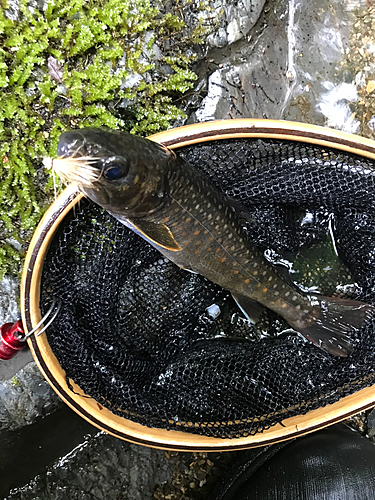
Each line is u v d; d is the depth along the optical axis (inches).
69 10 13.5
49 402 16.3
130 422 13.7
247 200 14.0
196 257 12.9
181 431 14.0
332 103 17.1
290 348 15.0
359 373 14.4
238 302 14.8
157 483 17.6
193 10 15.5
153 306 15.0
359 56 17.0
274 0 16.4
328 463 14.9
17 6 13.1
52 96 13.9
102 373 13.5
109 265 13.5
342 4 16.8
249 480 16.0
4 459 16.2
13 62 13.3
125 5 14.0
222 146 12.8
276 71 16.7
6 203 14.2
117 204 11.3
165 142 12.0
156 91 15.1
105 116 14.3
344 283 15.8
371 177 13.1
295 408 14.4
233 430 14.1
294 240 15.5
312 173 13.2
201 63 16.1
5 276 15.0
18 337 12.8
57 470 17.0
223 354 14.9
